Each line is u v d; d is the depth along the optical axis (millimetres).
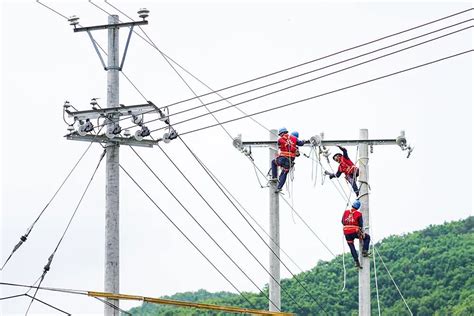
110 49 54250
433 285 138250
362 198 64938
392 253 151375
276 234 63250
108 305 52531
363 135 64812
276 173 63688
